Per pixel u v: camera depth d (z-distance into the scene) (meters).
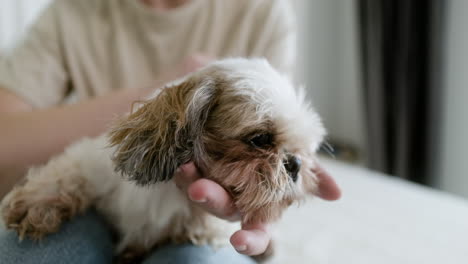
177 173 0.33
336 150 1.23
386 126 1.00
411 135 0.94
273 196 0.34
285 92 0.36
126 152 0.34
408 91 0.92
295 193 0.35
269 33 0.62
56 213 0.36
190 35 0.61
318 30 1.21
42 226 0.35
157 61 0.61
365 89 1.06
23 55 0.56
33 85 0.54
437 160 0.95
